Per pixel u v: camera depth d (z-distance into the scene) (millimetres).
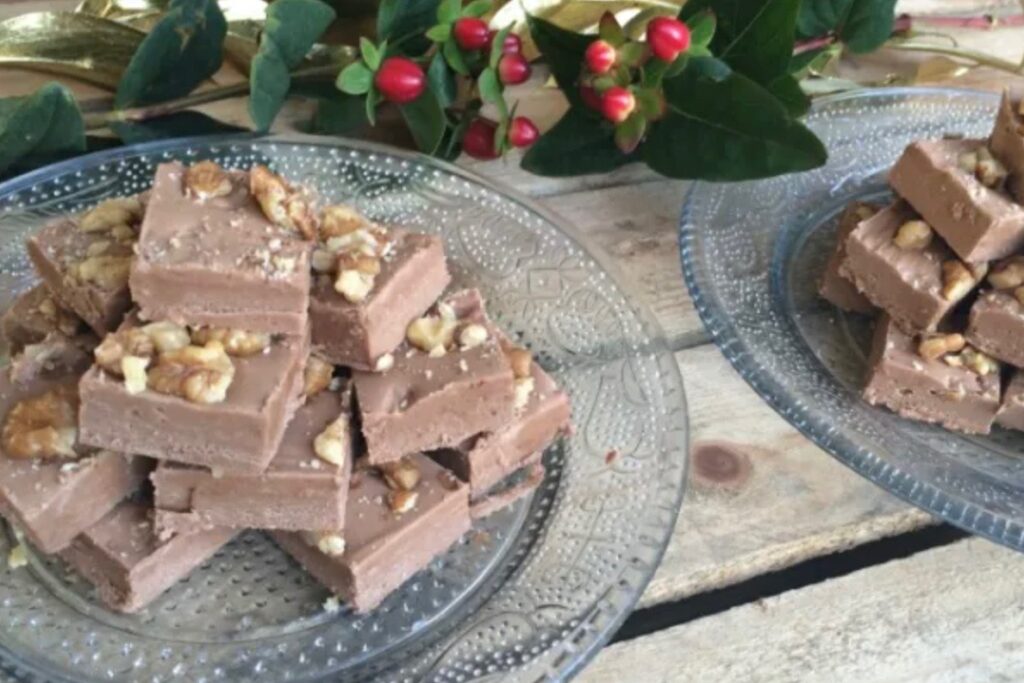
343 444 386
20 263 437
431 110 459
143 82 463
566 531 400
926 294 433
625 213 491
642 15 469
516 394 406
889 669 395
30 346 399
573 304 445
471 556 399
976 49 558
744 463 429
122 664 373
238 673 374
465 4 471
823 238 479
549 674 373
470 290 423
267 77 454
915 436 433
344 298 392
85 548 382
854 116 509
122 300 392
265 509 384
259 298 382
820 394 433
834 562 420
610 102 441
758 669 393
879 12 490
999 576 412
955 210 436
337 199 461
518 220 461
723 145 456
